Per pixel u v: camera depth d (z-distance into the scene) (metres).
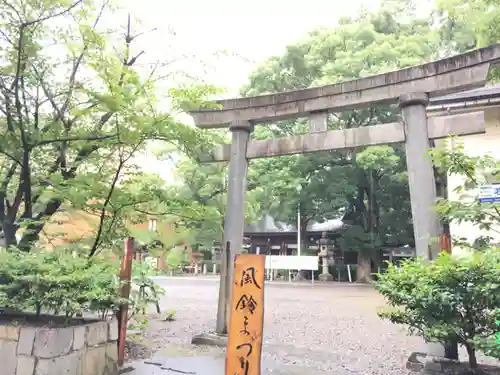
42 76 6.27
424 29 26.25
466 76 6.49
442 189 15.05
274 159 27.05
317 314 12.62
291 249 40.16
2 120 6.47
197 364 6.20
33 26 6.07
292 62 27.72
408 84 6.93
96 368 5.32
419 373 5.67
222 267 8.07
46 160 7.18
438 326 4.50
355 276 34.00
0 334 4.86
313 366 6.40
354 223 32.53
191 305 14.54
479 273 4.24
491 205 4.82
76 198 5.82
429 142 7.13
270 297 18.45
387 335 9.25
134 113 5.80
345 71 22.88
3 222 6.68
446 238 5.86
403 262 5.27
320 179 28.19
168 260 7.90
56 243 6.84
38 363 4.57
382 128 7.10
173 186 23.19
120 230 6.84
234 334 4.24
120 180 6.68
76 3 6.04
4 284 5.03
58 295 4.71
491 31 9.55
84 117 6.73
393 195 29.16
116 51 6.48
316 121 7.80
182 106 6.30
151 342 7.86
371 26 25.48
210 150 8.03
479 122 6.42
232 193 8.15
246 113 8.33
